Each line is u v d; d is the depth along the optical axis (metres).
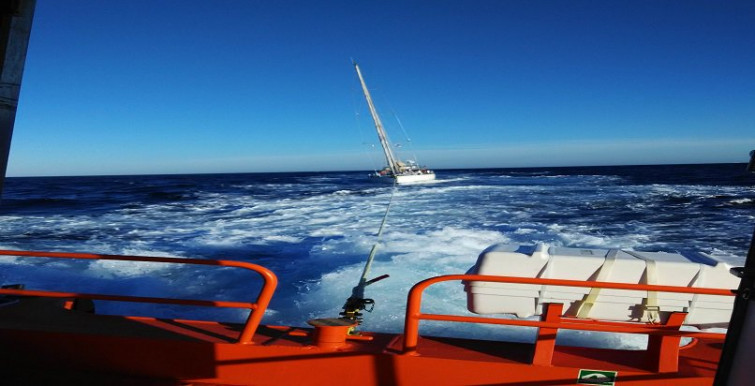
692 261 3.00
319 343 3.32
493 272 3.07
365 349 3.29
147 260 3.31
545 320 3.09
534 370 3.06
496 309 3.12
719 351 3.43
